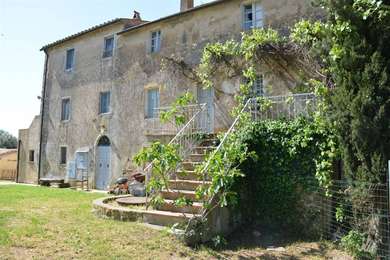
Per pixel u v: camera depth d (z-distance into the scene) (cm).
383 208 586
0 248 567
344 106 640
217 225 712
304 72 1048
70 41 2027
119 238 646
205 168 675
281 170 809
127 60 1677
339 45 652
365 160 603
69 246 594
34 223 739
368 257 598
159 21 1507
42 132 2131
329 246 680
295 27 1013
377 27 611
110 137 1703
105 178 1703
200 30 1381
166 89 1467
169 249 607
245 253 632
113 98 1720
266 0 1209
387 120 579
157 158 693
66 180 1906
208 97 1309
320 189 754
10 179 2988
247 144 812
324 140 752
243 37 1162
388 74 586
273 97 1053
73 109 1942
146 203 820
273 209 810
